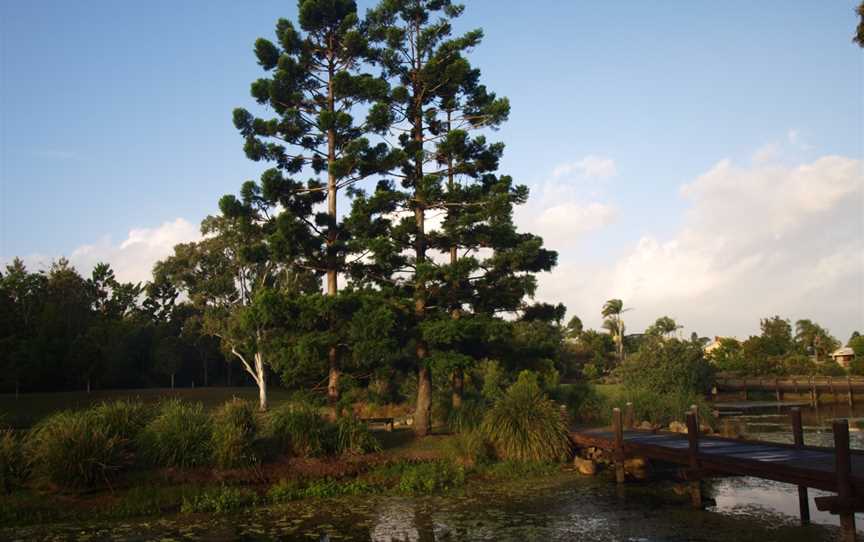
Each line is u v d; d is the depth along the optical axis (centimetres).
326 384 2211
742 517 1133
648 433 1667
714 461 1166
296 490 1344
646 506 1232
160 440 1382
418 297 2014
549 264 2205
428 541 1017
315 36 2262
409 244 2056
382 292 2111
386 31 2122
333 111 2191
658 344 3503
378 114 2019
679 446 1362
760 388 4497
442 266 1903
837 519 1108
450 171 2198
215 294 4144
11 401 3741
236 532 1076
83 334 4856
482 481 1475
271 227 2206
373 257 1972
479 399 2214
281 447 1531
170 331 5778
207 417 1493
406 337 2012
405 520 1148
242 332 3641
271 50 2216
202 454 1390
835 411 3606
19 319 4625
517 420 1673
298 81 2212
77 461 1235
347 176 2095
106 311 6456
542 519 1142
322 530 1090
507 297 2153
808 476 940
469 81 2248
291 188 2167
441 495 1347
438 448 1733
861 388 4306
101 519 1153
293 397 2095
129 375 5138
